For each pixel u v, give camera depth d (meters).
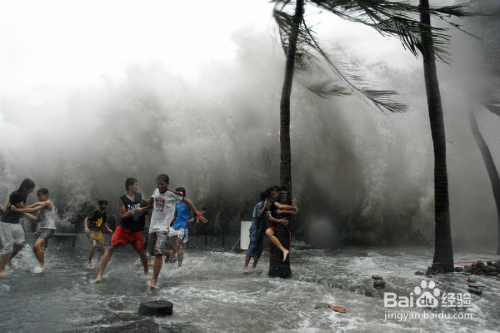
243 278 5.59
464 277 5.46
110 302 3.83
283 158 6.18
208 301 4.02
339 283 5.00
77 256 7.36
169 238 6.41
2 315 3.23
